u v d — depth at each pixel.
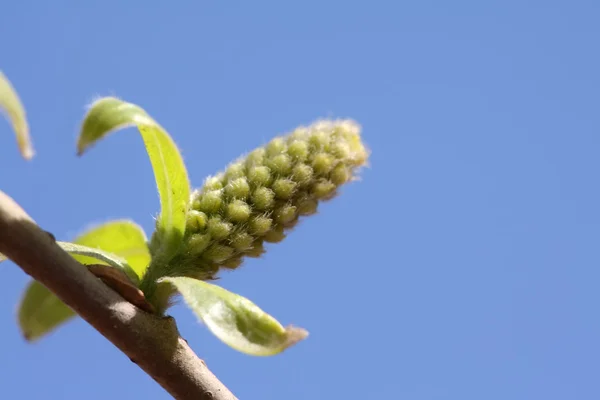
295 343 0.23
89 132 0.22
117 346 0.23
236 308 0.23
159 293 0.23
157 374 0.23
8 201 0.22
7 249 0.22
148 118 0.23
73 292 0.23
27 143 0.22
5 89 0.22
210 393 0.23
